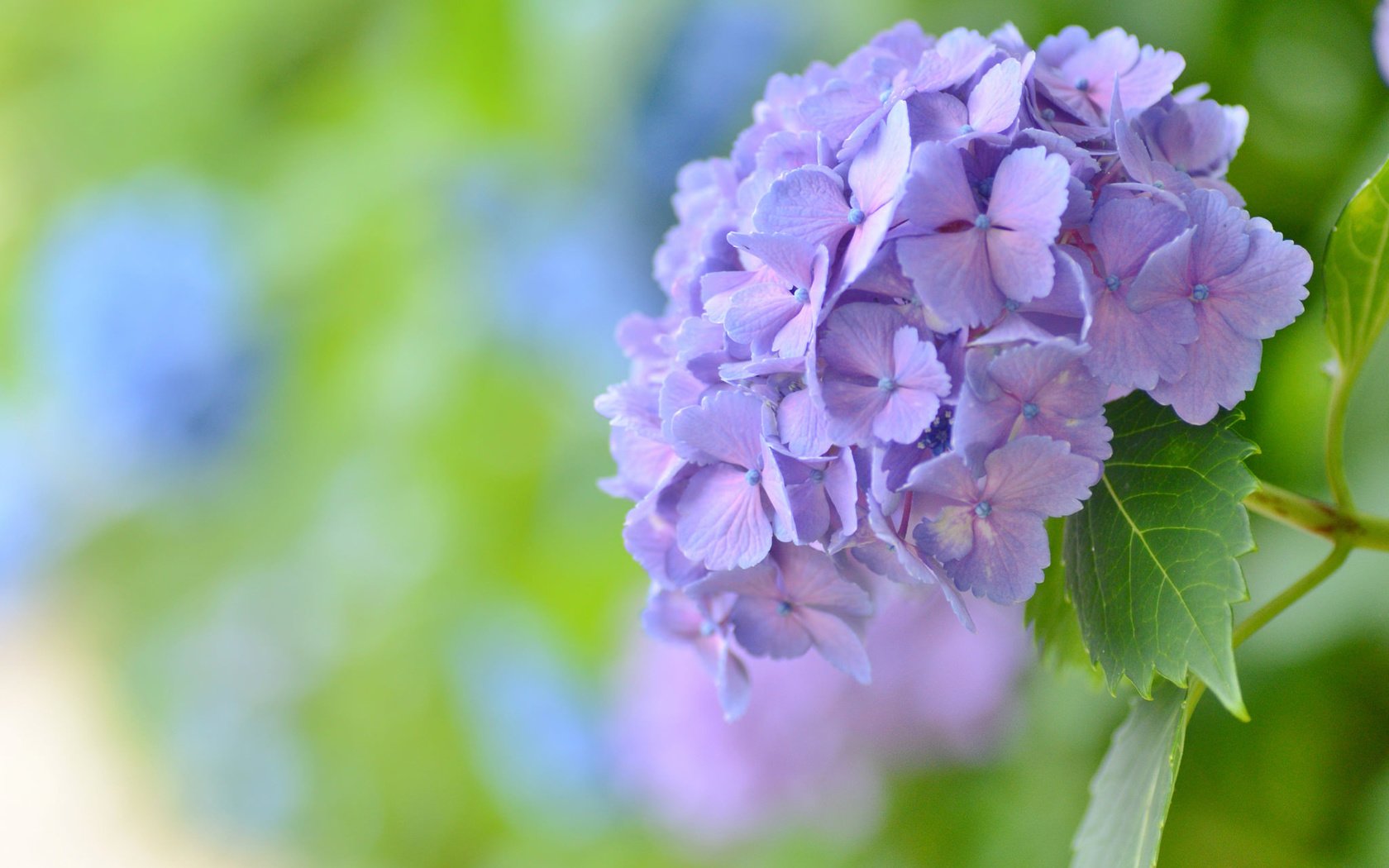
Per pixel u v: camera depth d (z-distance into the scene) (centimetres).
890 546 87
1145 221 86
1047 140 86
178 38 189
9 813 256
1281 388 108
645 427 90
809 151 89
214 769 229
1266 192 112
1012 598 87
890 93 88
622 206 171
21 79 201
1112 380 86
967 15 123
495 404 184
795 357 86
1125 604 88
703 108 156
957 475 86
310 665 210
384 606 198
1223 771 111
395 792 207
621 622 161
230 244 198
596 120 164
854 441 86
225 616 217
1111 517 89
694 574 91
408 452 189
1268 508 92
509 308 181
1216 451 88
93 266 206
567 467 183
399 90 179
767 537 88
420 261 183
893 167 86
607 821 185
